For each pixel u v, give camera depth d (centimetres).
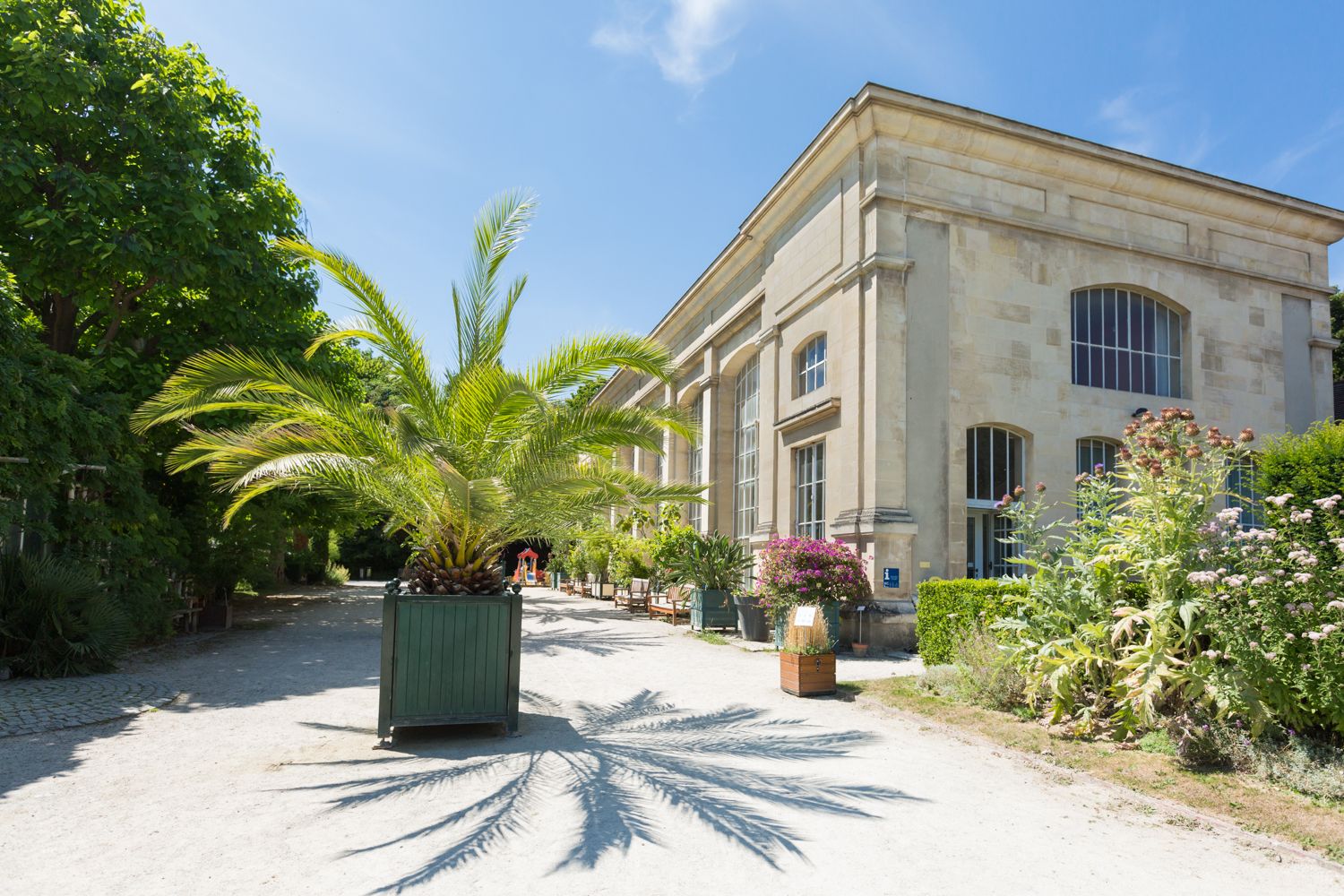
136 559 1251
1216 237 1789
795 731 707
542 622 1789
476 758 610
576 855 410
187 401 830
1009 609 880
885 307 1441
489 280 881
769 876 387
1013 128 1536
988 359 1516
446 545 760
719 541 1647
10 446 977
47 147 1301
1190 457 687
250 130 1573
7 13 1228
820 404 1562
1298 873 401
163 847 418
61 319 1468
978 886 380
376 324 827
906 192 1484
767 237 1930
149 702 809
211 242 1390
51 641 958
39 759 598
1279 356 1822
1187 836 452
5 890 362
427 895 361
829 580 1274
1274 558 583
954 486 1448
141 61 1346
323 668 1069
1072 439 1567
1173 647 644
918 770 583
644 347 860
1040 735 663
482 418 793
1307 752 544
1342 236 1912
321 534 3297
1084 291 1666
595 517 927
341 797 506
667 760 605
